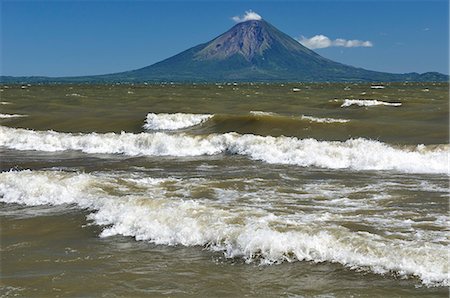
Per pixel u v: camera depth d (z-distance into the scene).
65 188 13.01
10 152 22.38
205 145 21.02
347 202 12.08
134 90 78.12
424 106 34.50
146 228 10.01
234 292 7.32
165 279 7.81
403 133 22.45
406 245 8.48
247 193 13.07
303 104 40.38
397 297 6.99
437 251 8.05
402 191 13.23
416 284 7.32
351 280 7.55
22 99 50.53
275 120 26.14
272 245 8.70
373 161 17.03
